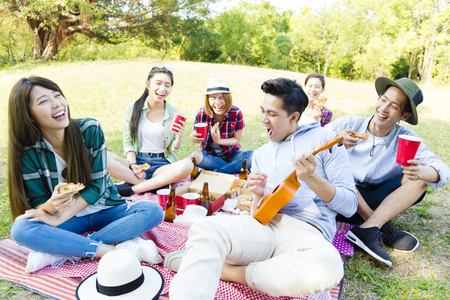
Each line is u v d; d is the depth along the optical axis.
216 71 16.23
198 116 4.29
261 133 7.18
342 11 36.44
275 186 2.07
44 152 2.30
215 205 3.04
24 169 2.25
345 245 2.73
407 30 33.78
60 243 2.18
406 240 2.73
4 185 4.04
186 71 15.59
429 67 29.67
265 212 1.91
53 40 23.72
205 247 1.64
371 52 33.28
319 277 1.62
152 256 2.29
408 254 2.71
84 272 2.20
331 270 1.63
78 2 21.34
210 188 3.30
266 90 2.09
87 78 13.60
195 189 3.28
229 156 4.42
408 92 2.63
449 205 3.71
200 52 36.09
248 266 1.83
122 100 10.48
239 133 4.34
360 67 36.75
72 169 2.30
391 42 34.19
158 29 29.06
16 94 2.09
